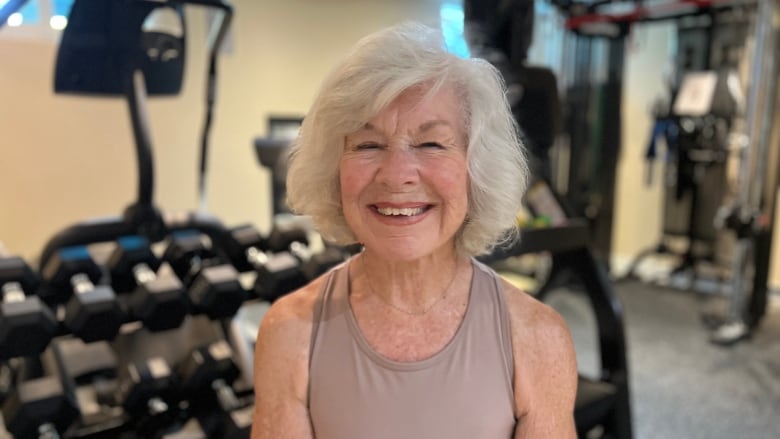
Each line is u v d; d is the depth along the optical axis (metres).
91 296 1.43
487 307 0.84
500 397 0.81
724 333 3.25
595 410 1.76
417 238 0.77
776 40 3.24
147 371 1.61
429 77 0.74
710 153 4.00
